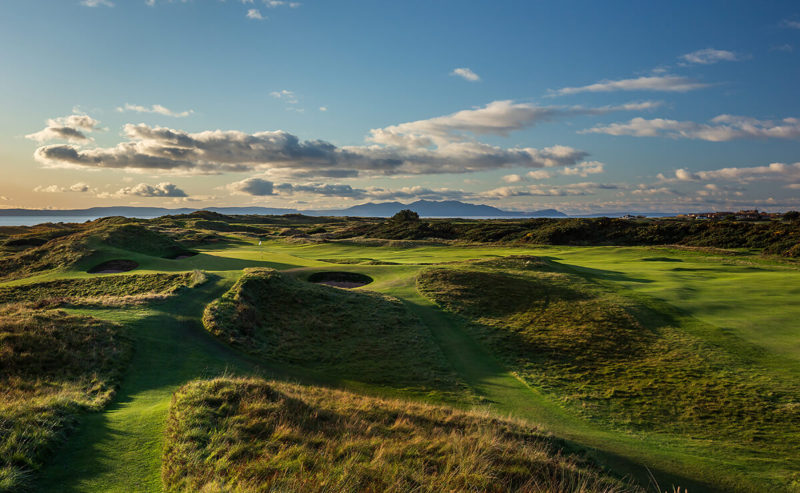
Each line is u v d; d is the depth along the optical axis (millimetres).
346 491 6941
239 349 21766
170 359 18656
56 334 17625
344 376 20234
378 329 26422
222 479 7078
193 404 10195
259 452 8203
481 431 11047
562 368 21672
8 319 18422
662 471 11578
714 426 15719
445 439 10008
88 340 18000
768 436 14828
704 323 26500
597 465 10898
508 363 22312
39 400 10906
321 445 8859
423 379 20047
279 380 18141
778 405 16922
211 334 22938
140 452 8531
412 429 10758
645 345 24203
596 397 18391
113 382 14906
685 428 15656
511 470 8695
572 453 11281
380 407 12570
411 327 26984
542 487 8281
